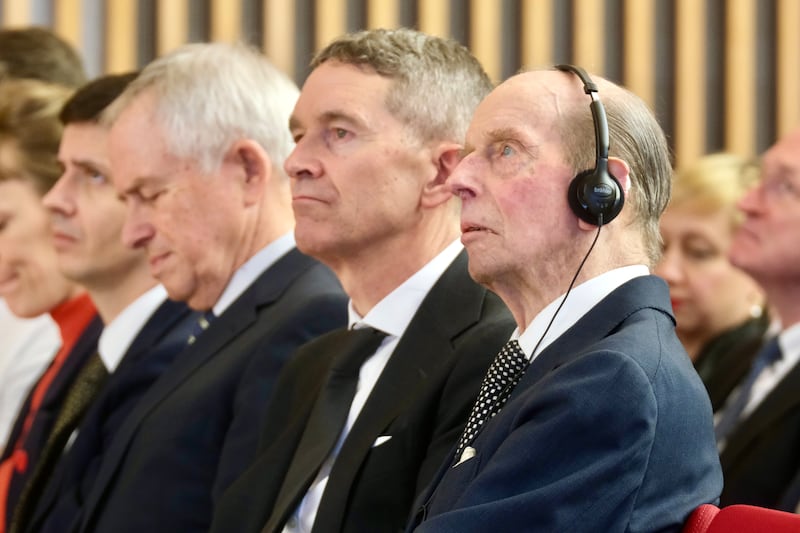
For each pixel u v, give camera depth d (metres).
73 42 16.66
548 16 17.16
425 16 16.94
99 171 8.11
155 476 6.78
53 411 8.76
